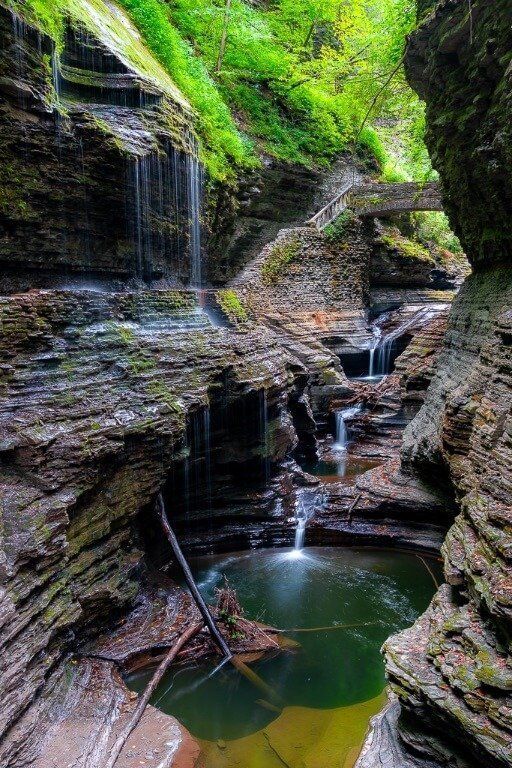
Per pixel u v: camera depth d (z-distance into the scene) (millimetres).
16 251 10891
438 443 12273
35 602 7312
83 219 12172
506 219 11852
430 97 13227
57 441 8602
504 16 9227
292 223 28031
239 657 9102
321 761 6848
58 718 6941
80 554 8719
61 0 12414
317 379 22078
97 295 11297
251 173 22391
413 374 20875
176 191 15242
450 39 10805
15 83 10109
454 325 16641
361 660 9188
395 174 33625
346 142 30922
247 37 25594
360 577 12180
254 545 13648
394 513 14047
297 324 24172
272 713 7922
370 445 20812
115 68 13375
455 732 5633
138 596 10086
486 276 14547
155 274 14922
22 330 9422
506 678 5445
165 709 8062
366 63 24203
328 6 26625
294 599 11180
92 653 8570
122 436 9555
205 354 13078
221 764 6926
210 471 13828
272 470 15695
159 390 11195
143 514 11000
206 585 11727
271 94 27672
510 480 7422
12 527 7473
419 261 30828
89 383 9914
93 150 11883
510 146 9906
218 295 16500
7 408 8641
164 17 20266
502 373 9945
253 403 14227
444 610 7113
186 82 18812
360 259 28875
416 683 6047
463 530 7934
